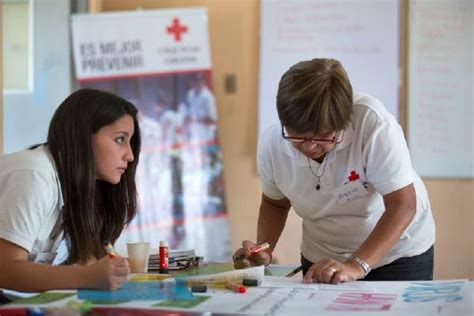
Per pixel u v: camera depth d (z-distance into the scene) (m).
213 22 4.50
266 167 2.20
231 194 4.50
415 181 2.18
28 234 1.69
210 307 1.42
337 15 4.32
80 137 1.79
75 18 4.48
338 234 2.21
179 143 4.43
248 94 4.48
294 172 2.10
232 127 4.49
